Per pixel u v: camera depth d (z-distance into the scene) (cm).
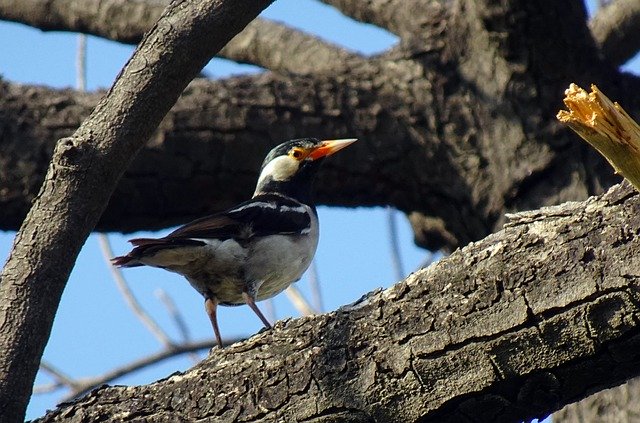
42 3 1494
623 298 639
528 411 688
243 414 744
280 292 1262
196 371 770
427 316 700
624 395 1096
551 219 680
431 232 1362
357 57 1428
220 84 1306
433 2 1364
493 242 694
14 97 1288
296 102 1302
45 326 797
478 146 1289
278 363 741
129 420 770
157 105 797
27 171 1256
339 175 1311
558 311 655
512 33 1241
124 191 1270
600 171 1231
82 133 796
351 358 720
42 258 793
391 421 711
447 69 1309
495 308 676
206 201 1308
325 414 721
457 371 689
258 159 1291
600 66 1292
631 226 646
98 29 1490
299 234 1233
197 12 792
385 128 1305
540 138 1261
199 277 1179
